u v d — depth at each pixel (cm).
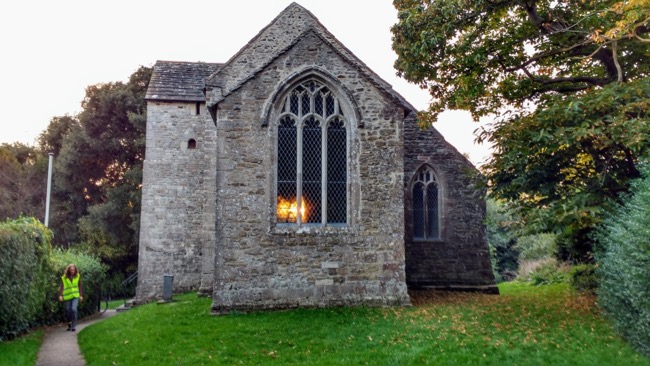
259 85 1315
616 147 1102
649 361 769
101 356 946
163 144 2072
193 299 1623
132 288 3262
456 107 1477
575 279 1605
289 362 862
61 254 1673
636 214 813
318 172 1318
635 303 795
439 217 1767
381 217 1307
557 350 854
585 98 1099
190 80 2173
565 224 1066
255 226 1262
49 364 924
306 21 1761
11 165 4069
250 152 1288
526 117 1172
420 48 1300
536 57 1380
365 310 1220
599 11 1174
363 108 1338
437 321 1102
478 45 1375
